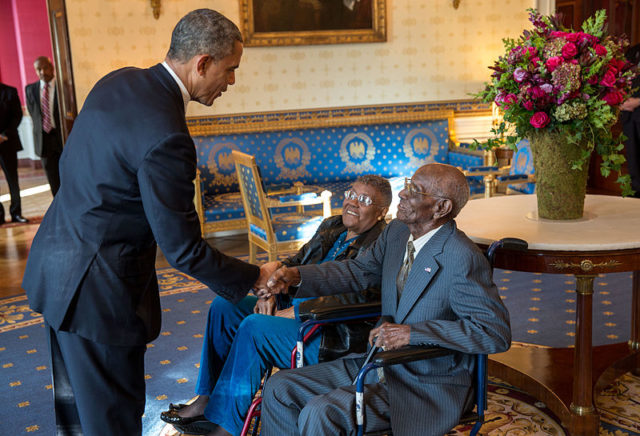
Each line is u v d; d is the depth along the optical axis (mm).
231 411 2619
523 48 2857
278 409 2354
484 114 8102
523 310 4504
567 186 2973
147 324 2316
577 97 2795
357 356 2473
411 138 7758
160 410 3301
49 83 8500
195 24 2203
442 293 2273
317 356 2674
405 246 2471
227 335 2900
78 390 2246
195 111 7340
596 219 3027
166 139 2092
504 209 3342
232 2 7270
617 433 2904
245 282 2424
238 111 7469
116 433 2291
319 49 7586
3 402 3438
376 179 2996
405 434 2189
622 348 3438
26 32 13812
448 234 2312
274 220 5570
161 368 3797
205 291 5227
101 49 7070
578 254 2602
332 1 7484
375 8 7617
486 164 6949
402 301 2338
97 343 2217
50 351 2346
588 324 2779
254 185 5309
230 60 2279
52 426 3174
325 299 2666
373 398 2232
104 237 2168
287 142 7406
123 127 2107
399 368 2283
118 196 2145
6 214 9164
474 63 8039
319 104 7688
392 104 7871
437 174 2305
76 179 2176
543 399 3062
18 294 5391
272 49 7461
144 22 7125
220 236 7391
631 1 8453
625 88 2967
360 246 2979
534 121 2826
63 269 2170
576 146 2916
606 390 3328
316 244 3189
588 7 8570
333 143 7555
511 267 2705
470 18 7945
